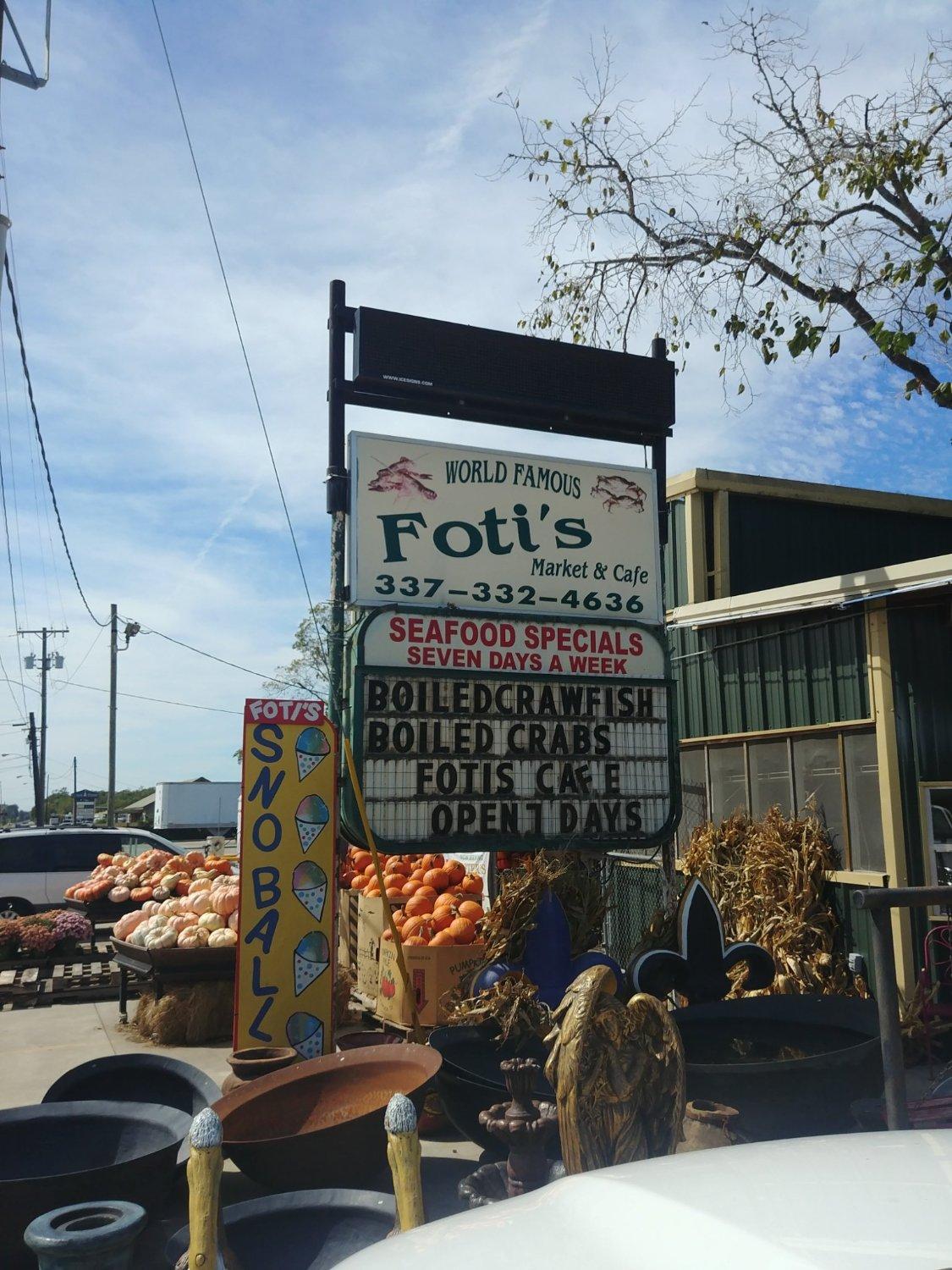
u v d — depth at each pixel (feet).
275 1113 16.67
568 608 25.81
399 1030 26.84
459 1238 5.49
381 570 24.04
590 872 22.88
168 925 29.86
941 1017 23.54
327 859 22.95
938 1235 4.48
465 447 25.36
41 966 39.14
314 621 77.41
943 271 29.71
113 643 129.39
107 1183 13.64
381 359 24.99
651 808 25.44
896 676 26.50
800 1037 18.20
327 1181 15.60
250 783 22.71
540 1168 12.94
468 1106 16.22
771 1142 6.34
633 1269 4.55
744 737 31.48
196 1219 9.75
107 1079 18.17
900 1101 8.51
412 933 26.91
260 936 22.29
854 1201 4.90
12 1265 13.41
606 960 20.54
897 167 30.40
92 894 43.86
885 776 26.05
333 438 24.63
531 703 24.66
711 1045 17.85
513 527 25.57
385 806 23.08
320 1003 22.43
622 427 28.04
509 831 24.00
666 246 36.29
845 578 26.76
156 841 62.54
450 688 23.95
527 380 26.68
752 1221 4.77
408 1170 9.73
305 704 23.36
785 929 27.04
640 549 26.91
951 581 24.07
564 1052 10.78
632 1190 5.51
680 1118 10.90
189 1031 29.07
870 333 30.68
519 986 18.94
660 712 25.99
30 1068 26.17
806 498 38.19
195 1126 10.01
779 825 28.55
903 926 25.18
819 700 28.66
